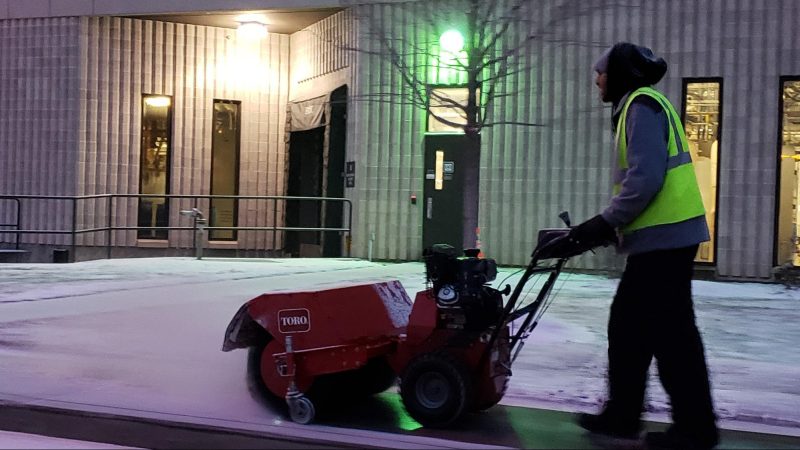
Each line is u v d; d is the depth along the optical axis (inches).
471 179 307.1
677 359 165.2
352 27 526.3
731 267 457.1
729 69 458.0
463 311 178.2
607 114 475.8
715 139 464.1
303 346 190.1
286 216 631.2
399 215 520.1
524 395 214.8
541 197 489.4
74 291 382.6
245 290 385.1
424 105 324.5
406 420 194.9
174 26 613.6
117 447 173.8
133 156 612.1
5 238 617.9
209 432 184.5
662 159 160.6
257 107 630.5
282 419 194.2
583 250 170.9
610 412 173.9
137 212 614.2
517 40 375.9
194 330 296.2
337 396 207.8
